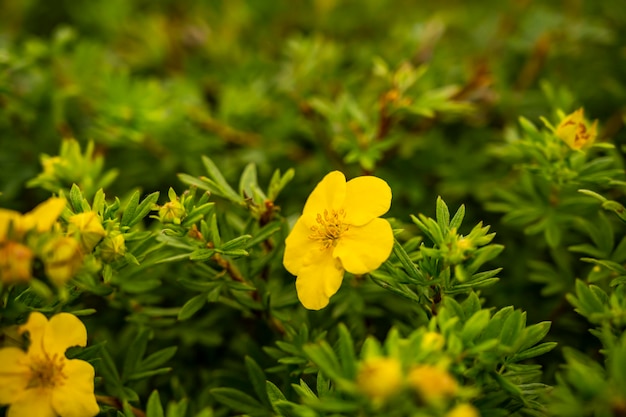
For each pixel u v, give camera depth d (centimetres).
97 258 19
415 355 16
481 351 18
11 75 28
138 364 22
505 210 25
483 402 19
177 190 29
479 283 20
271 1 37
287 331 22
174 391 23
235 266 22
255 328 25
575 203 24
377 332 25
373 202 20
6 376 18
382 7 36
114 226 20
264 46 36
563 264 25
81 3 39
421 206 29
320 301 20
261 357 24
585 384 17
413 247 22
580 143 22
